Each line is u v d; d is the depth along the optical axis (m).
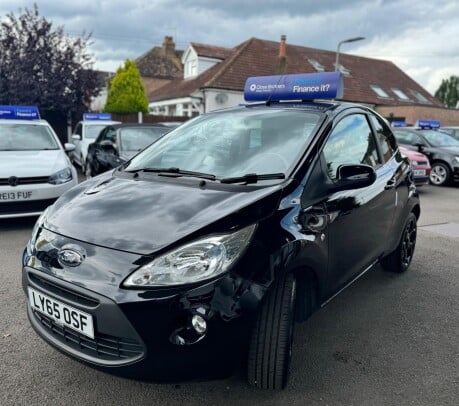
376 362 2.89
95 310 2.11
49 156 6.26
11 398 2.43
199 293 2.06
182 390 2.54
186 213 2.34
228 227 2.21
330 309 3.68
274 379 2.39
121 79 26.08
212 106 21.81
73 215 2.53
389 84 29.03
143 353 2.08
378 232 3.58
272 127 3.16
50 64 15.61
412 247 4.70
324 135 3.00
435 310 3.71
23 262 2.55
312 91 3.56
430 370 2.82
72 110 16.31
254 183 2.62
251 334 2.18
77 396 2.47
